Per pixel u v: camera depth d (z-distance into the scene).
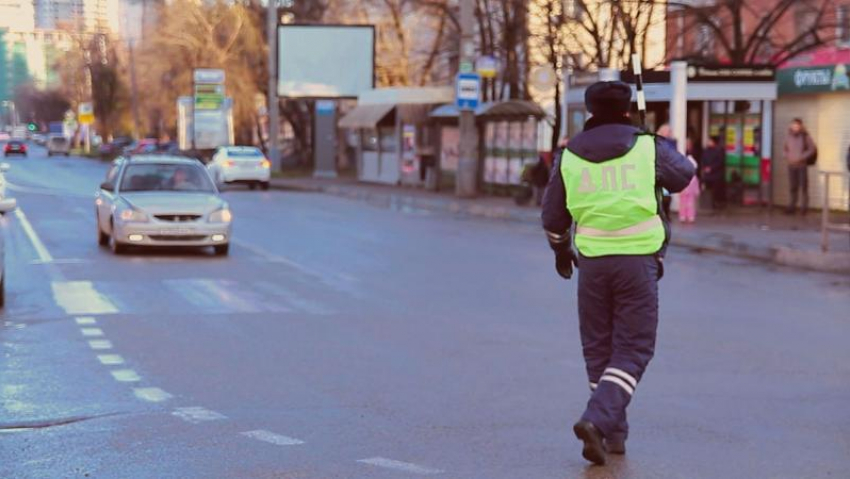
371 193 75.06
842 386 17.25
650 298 12.50
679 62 49.25
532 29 78.06
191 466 12.71
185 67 128.75
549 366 18.80
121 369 18.34
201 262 34.81
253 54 122.56
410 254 37.78
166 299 26.66
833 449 13.46
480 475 12.32
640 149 12.52
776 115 56.06
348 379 17.67
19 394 16.41
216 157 90.50
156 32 123.94
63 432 14.23
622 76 50.66
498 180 70.62
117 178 38.59
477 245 41.22
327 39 104.50
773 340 21.53
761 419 15.00
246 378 17.70
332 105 104.94
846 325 23.59
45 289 28.19
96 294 27.34
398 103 83.56
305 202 69.56
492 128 71.12
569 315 24.64
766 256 36.66
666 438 13.94
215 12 120.88
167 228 35.88
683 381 17.55
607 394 12.39
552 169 13.06
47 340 20.97
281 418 15.03
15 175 109.38
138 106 179.00
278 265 34.19
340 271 32.78
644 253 12.47
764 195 53.97
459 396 16.45
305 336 21.67
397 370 18.42
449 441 13.81
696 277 32.09
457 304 26.25
